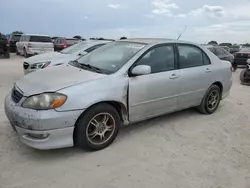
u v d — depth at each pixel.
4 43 18.83
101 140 3.74
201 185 2.99
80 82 3.53
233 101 6.77
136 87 3.98
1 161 3.34
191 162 3.48
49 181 2.97
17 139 3.95
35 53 18.44
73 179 3.02
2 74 10.53
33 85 3.56
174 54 4.63
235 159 3.62
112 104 3.90
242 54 15.37
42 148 3.28
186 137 4.27
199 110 5.42
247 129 4.73
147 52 4.24
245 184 3.05
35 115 3.20
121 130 4.46
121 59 4.15
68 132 3.38
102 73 3.87
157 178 3.09
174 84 4.52
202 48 5.23
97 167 3.29
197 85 4.96
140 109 4.13
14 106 3.44
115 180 3.02
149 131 4.45
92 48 8.80
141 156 3.59
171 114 5.36
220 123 4.99
